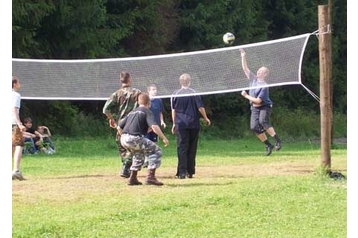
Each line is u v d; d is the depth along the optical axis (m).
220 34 36.56
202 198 11.86
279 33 41.91
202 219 10.66
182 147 14.43
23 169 16.28
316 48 41.78
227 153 21.62
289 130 36.28
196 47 36.50
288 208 11.37
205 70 17.27
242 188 12.85
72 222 10.23
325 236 9.75
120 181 13.96
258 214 10.99
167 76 17.27
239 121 36.22
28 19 28.23
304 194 12.45
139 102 13.12
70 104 30.50
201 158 19.25
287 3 41.44
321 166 14.13
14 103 14.00
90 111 32.50
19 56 28.50
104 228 10.07
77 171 15.97
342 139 35.50
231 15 36.91
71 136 29.73
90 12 29.95
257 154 20.98
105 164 17.67
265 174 15.12
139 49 34.94
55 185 13.36
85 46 30.89
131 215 10.77
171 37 35.94
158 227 10.16
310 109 41.25
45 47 30.09
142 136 13.12
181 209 11.24
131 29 33.72
